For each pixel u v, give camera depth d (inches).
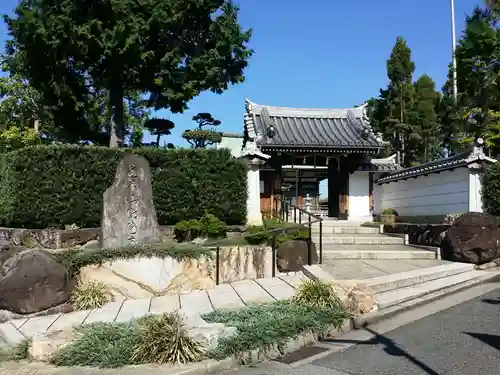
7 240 403.5
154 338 195.3
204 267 345.1
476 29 717.9
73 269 303.3
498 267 409.4
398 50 1149.7
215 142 808.3
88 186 438.9
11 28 534.0
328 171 761.6
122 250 321.1
